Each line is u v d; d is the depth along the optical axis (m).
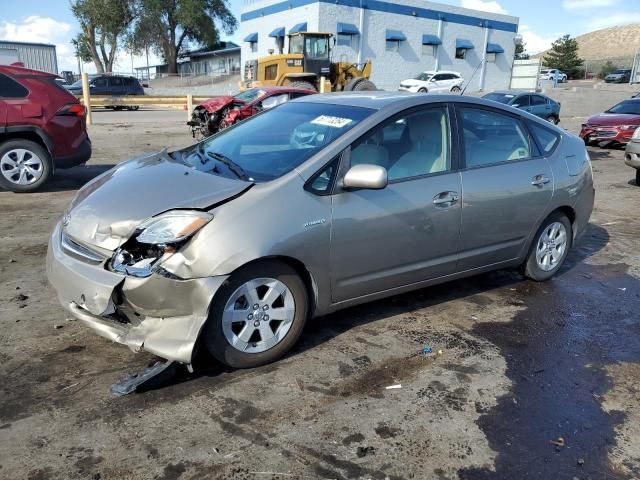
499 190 4.40
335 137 3.73
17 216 6.92
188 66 61.69
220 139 4.45
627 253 6.24
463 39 40.94
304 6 35.53
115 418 2.96
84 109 8.58
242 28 43.19
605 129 15.56
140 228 3.12
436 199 4.02
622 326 4.34
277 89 15.21
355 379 3.41
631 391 3.42
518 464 2.73
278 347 3.50
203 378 3.36
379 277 3.89
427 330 4.12
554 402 3.27
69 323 4.00
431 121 4.17
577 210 5.16
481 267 4.59
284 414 3.04
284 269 3.40
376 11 36.41
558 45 62.72
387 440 2.86
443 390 3.34
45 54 35.62
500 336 4.08
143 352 3.62
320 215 3.46
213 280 3.09
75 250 3.33
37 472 2.56
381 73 37.66
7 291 4.55
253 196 3.29
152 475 2.56
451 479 2.61
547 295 4.92
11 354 3.56
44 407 3.03
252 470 2.62
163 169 3.80
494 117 4.59
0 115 7.81
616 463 2.77
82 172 10.26
